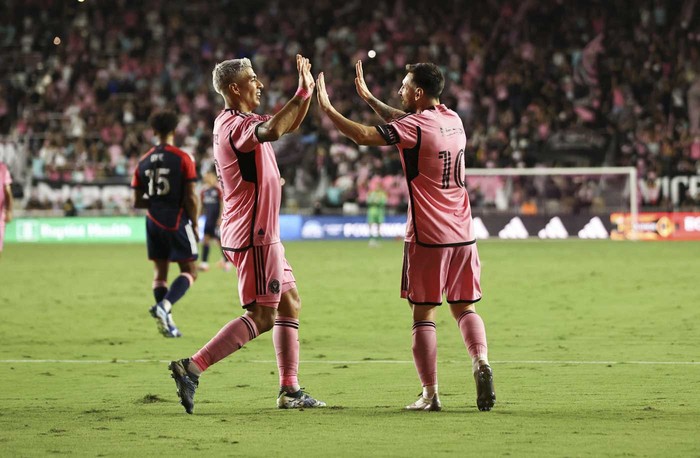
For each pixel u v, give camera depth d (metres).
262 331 20.56
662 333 33.34
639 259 69.44
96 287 52.56
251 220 20.36
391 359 28.31
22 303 44.94
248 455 15.83
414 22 122.00
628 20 116.69
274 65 118.19
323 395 22.39
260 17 125.00
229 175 20.42
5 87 117.62
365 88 22.27
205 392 22.88
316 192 106.88
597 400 21.19
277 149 106.50
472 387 23.20
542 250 81.81
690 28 113.75
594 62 112.88
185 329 36.09
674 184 101.12
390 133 19.95
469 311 20.72
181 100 115.56
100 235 102.94
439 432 17.61
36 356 29.48
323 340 32.59
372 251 83.44
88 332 35.28
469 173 103.50
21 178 105.44
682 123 107.06
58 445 16.69
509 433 17.47
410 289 20.48
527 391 22.48
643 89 110.69
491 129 109.25
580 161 106.88
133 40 123.75
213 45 122.19
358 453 15.90
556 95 111.06
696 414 19.33
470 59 116.75
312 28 123.81
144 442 16.89
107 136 111.94
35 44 124.69
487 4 121.38
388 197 104.69
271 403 21.36
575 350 29.58
